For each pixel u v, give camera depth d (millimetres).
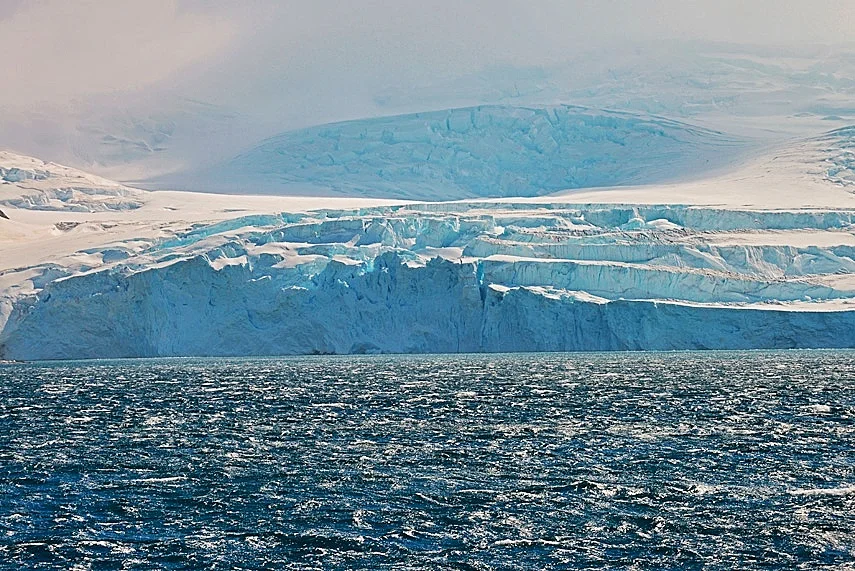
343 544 92688
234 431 150625
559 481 113125
